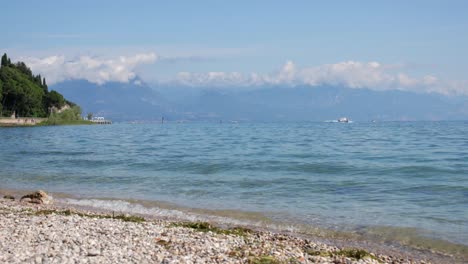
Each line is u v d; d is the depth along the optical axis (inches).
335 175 1492.4
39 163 1968.5
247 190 1226.6
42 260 493.4
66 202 1090.1
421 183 1299.2
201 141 3654.0
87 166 1834.4
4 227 690.8
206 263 518.0
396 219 880.9
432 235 768.3
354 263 558.9
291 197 1122.0
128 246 577.3
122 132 6235.2
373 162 1834.4
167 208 1006.4
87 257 512.1
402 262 612.7
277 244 658.2
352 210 964.6
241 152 2405.3
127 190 1256.2
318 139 3779.5
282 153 2313.0
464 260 647.1
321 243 718.5
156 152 2485.2
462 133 4798.2
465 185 1246.9
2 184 1395.2
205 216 922.7
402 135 4426.7
